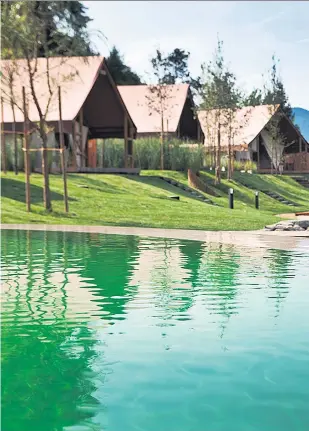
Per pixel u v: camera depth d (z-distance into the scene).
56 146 26.47
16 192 20.27
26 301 6.09
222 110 29.91
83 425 3.07
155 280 7.37
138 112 38.12
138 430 3.01
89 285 7.02
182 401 3.37
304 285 6.96
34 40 19.19
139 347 4.41
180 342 4.53
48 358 4.14
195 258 9.39
